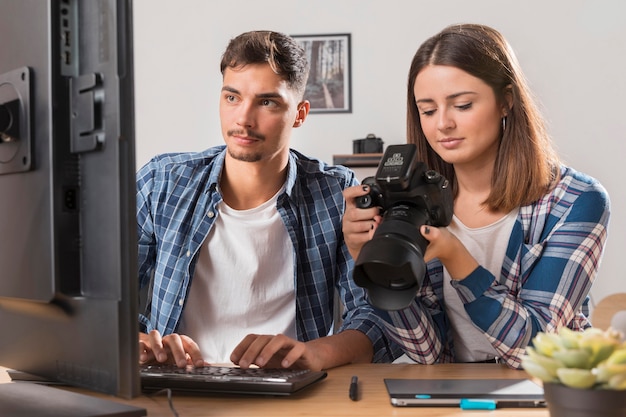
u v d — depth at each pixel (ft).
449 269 3.49
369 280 3.03
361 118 13.62
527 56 13.41
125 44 2.36
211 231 5.13
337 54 13.64
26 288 2.57
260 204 5.17
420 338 4.03
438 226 3.36
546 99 13.39
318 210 5.25
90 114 2.41
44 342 2.69
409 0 13.53
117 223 2.37
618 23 13.24
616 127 13.26
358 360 4.21
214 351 5.08
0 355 2.95
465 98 3.97
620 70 13.24
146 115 13.96
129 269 2.37
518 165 4.17
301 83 5.00
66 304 2.53
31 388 3.04
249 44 4.75
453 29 4.12
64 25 2.48
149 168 5.40
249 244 5.10
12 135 2.54
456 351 4.44
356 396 3.07
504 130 4.26
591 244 3.98
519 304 3.73
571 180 4.21
